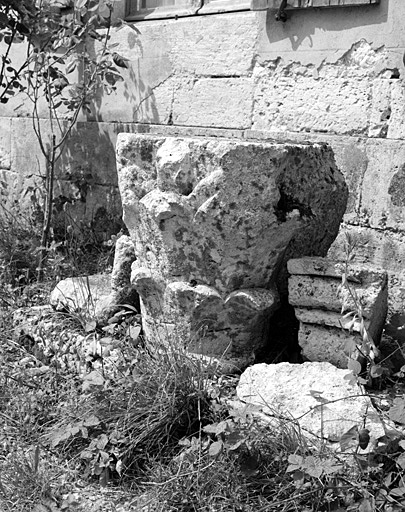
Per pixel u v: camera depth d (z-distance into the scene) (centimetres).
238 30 599
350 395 365
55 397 431
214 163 398
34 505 348
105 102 707
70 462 381
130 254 477
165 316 430
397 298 515
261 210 400
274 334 446
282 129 575
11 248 649
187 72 638
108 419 386
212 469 350
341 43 540
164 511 343
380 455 336
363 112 532
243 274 412
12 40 669
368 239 533
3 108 820
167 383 385
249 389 382
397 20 512
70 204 737
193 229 406
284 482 341
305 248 435
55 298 514
